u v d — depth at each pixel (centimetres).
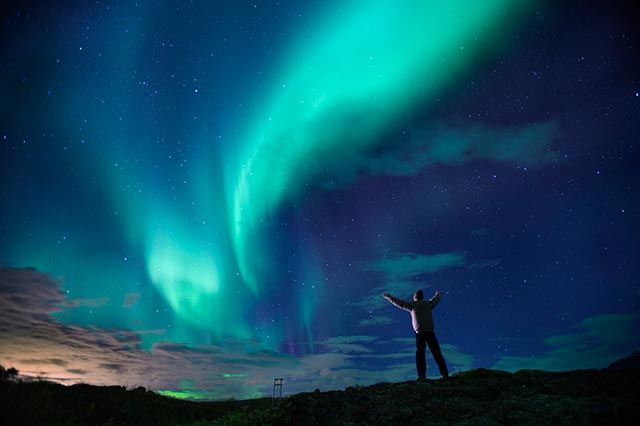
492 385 701
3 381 629
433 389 708
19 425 583
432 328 840
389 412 646
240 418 754
